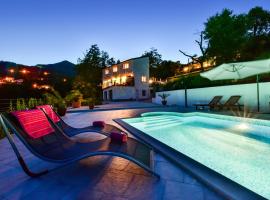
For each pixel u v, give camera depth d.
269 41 18.77
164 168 3.24
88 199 2.35
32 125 3.23
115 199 2.34
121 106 20.48
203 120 10.17
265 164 4.20
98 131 4.57
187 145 5.90
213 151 5.21
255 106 11.52
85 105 24.36
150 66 49.47
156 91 24.47
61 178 2.95
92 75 48.97
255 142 6.05
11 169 3.32
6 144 5.00
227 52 18.80
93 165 3.43
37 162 3.62
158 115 11.59
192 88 16.70
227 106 11.59
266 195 2.86
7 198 2.40
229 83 14.01
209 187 2.52
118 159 3.72
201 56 22.31
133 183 2.74
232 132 7.51
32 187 2.68
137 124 9.52
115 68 41.34
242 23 19.38
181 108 15.09
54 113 5.04
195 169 3.04
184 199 2.28
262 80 11.86
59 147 3.30
